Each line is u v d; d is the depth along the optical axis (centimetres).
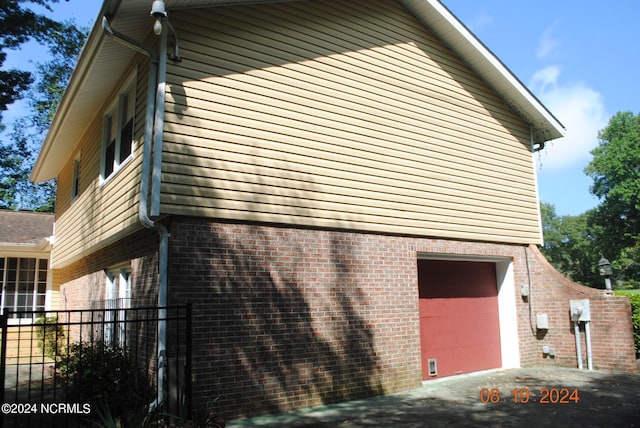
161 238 643
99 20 657
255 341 686
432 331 956
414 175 922
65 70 2898
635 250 4409
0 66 1733
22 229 1600
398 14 967
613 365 996
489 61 1046
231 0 738
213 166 689
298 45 810
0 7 1734
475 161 1041
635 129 4666
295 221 754
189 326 598
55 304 1475
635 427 588
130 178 723
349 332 787
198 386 629
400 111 927
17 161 2891
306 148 787
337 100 841
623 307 995
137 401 589
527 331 1084
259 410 670
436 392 824
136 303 731
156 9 595
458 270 1038
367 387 793
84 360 645
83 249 1036
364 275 825
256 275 706
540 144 1210
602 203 5028
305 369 727
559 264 6656
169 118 663
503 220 1070
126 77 820
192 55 699
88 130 1110
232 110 721
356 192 834
